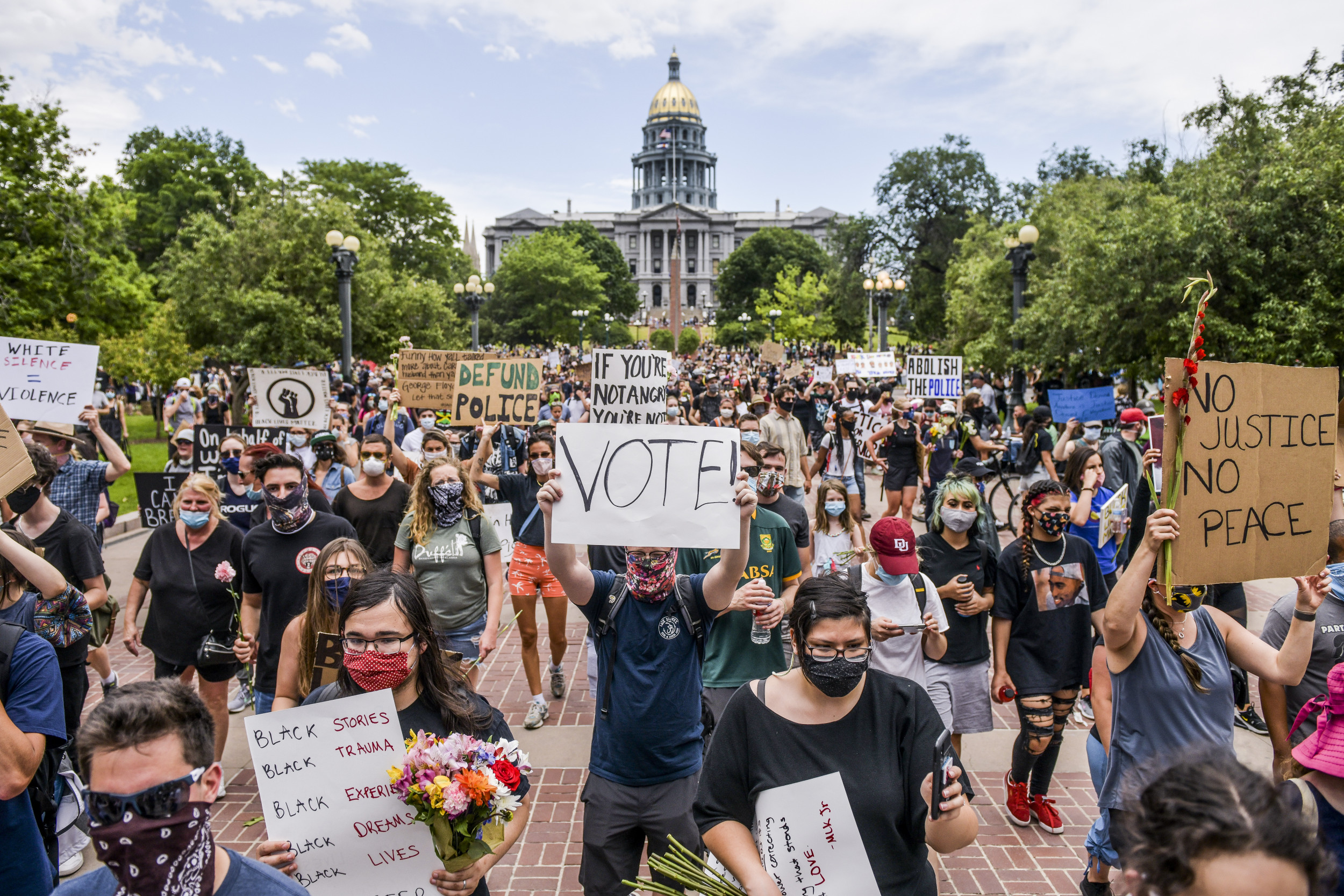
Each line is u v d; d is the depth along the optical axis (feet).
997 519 44.27
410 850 8.68
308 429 31.01
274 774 8.57
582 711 21.84
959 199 164.86
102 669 18.04
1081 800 17.33
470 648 17.15
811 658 7.89
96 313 70.59
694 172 522.88
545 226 474.90
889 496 35.81
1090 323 56.54
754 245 327.88
